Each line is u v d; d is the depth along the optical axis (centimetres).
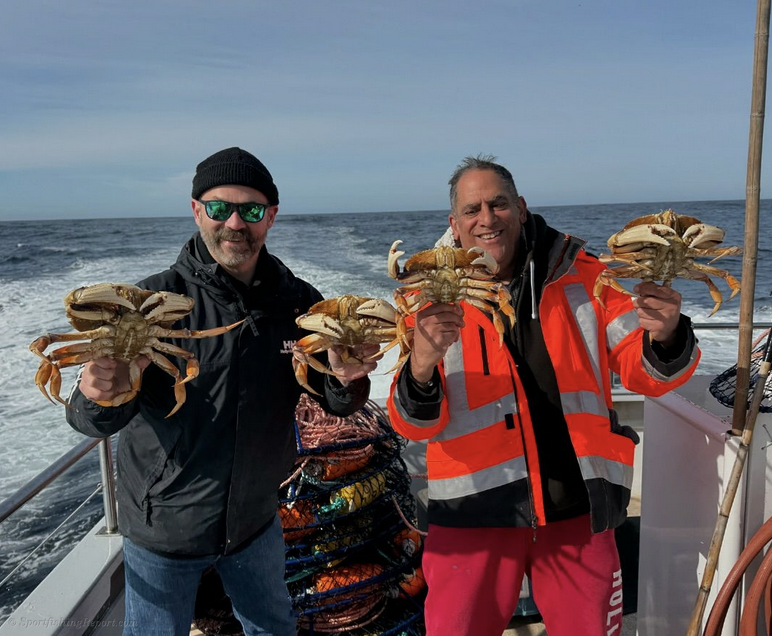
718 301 212
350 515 309
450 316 202
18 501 226
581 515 231
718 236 194
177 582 237
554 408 232
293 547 304
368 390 248
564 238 237
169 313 191
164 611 236
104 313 184
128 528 237
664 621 261
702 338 1015
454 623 229
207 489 231
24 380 1029
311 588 304
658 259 198
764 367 204
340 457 316
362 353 226
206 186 233
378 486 324
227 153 239
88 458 784
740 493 212
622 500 228
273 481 248
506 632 328
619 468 229
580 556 229
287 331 248
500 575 231
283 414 247
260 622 253
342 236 3194
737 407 213
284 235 3259
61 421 880
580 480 230
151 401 230
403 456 441
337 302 206
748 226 203
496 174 235
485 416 230
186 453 230
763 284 1434
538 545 232
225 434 232
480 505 227
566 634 229
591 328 240
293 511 310
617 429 240
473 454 229
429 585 238
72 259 2345
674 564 253
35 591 281
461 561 231
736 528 213
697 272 206
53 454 787
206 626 312
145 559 234
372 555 337
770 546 202
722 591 206
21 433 844
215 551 236
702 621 219
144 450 233
